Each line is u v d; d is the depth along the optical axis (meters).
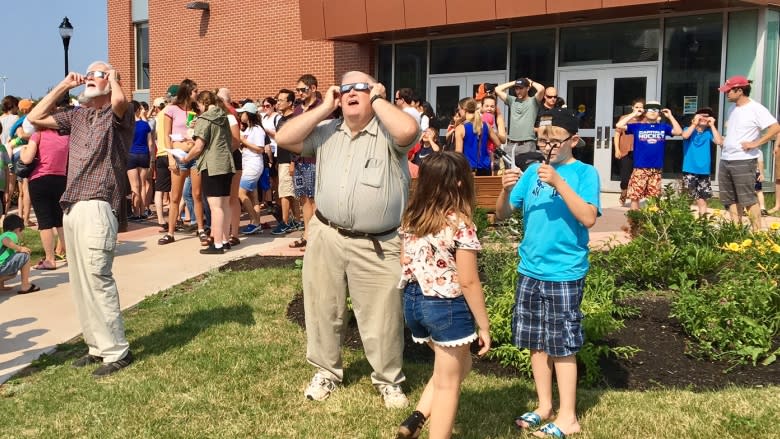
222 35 21.34
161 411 4.59
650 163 10.56
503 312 5.42
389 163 4.56
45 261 8.71
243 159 10.62
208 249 9.34
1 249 7.48
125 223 5.58
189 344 5.83
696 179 10.77
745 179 9.13
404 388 4.97
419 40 18.09
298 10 19.72
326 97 4.57
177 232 11.12
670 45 14.68
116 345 5.34
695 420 4.26
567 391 4.20
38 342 6.13
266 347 5.72
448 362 3.77
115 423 4.44
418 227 3.79
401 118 4.38
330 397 4.81
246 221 12.36
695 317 5.72
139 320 6.50
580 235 4.17
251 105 10.64
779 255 6.40
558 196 4.15
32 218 13.92
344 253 4.64
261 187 12.22
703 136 10.61
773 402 4.50
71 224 5.27
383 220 4.53
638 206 10.77
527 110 10.23
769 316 5.75
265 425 4.38
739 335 5.49
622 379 5.16
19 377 5.36
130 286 7.82
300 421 4.44
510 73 16.78
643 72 14.99
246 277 7.83
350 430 4.30
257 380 5.09
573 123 4.16
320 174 4.69
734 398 4.57
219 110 9.09
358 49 18.83
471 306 3.72
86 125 5.35
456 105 17.72
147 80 24.50
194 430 4.33
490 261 6.43
